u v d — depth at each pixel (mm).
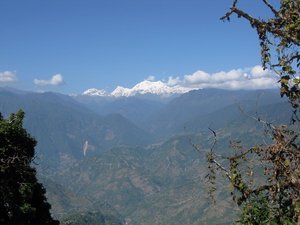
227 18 9266
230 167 8898
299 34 8656
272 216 8930
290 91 8641
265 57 8883
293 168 8375
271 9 9047
